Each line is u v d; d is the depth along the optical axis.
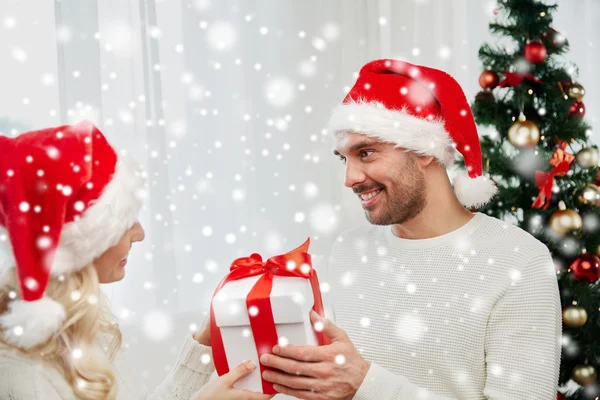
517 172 2.09
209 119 2.41
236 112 2.46
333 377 1.15
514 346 1.25
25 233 1.06
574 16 3.16
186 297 2.38
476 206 1.50
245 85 2.47
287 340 1.12
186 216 2.37
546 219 2.08
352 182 1.36
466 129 1.41
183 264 2.37
